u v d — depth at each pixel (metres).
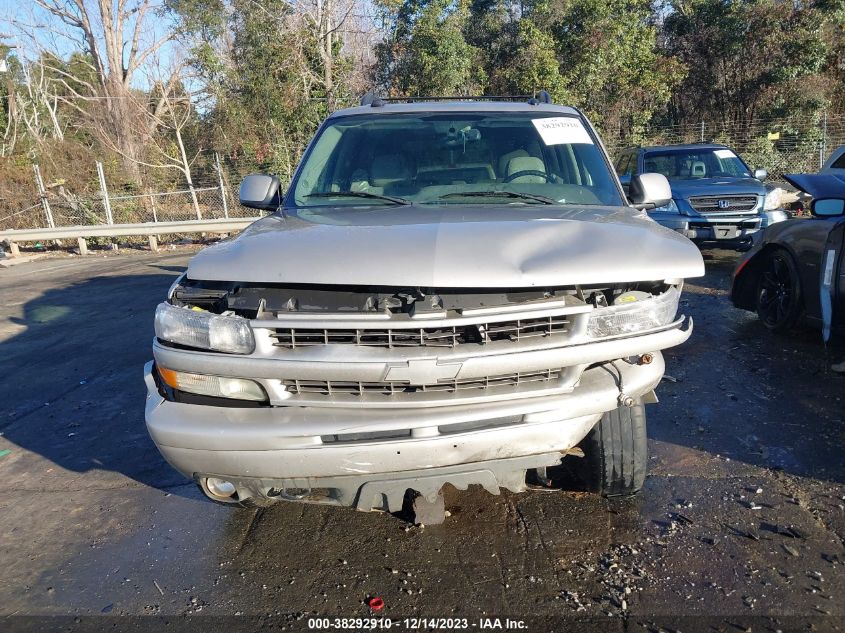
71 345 7.23
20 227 17.94
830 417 4.32
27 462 4.36
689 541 3.10
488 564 3.01
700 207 9.46
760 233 6.40
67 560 3.23
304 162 3.95
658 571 2.90
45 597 2.95
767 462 3.80
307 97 20.62
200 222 15.87
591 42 20.73
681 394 4.83
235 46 22.31
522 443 2.66
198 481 2.85
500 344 2.56
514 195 3.51
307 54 20.97
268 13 20.41
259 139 21.59
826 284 5.23
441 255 2.55
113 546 3.33
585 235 2.81
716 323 6.66
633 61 21.03
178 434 2.62
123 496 3.83
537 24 23.83
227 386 2.66
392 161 3.85
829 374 5.06
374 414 2.58
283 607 2.79
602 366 2.82
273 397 2.61
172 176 22.56
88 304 9.53
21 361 6.73
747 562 2.93
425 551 3.13
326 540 3.27
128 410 5.19
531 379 2.68
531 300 2.59
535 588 2.83
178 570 3.09
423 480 2.70
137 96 25.61
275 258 2.65
